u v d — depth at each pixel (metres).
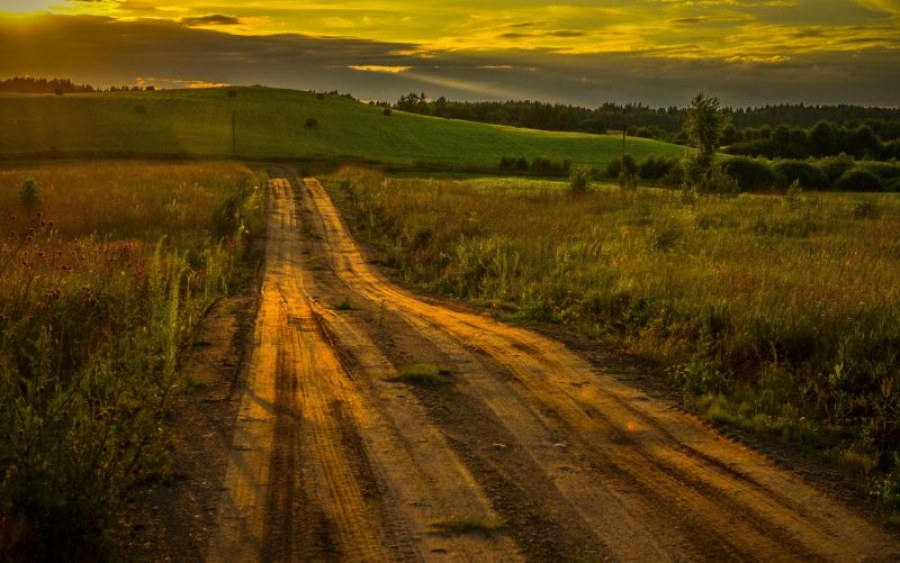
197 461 6.00
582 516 5.18
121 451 4.59
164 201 31.09
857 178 75.44
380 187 50.25
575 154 109.62
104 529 4.46
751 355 9.74
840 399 7.73
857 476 6.15
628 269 15.24
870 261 15.45
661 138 180.12
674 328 10.91
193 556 4.49
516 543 4.76
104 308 8.96
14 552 4.17
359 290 18.09
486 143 115.06
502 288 15.88
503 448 6.50
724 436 7.02
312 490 5.50
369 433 6.78
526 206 35.38
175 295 7.91
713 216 29.92
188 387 7.96
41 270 10.15
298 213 39.84
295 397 7.86
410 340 11.02
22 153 77.31
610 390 8.48
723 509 5.36
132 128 106.81
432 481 5.73
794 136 127.12
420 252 23.11
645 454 6.46
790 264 15.41
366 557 4.54
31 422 4.33
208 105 129.50
